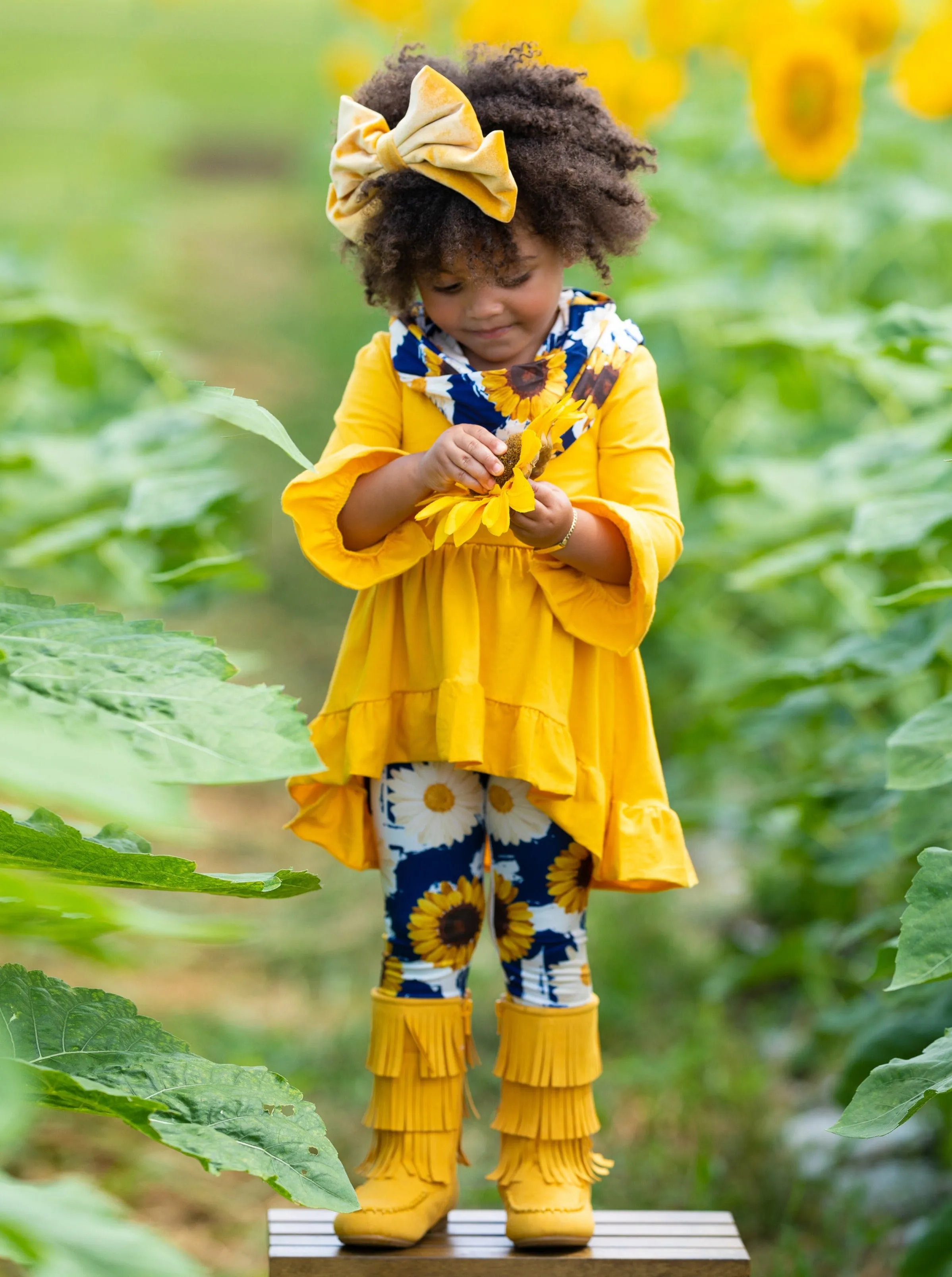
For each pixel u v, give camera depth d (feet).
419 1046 13.57
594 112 13.52
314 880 9.87
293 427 53.52
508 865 13.70
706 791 29.12
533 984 13.71
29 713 8.54
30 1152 20.58
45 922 8.94
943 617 18.17
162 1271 7.10
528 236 12.67
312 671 37.58
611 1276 13.41
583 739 13.35
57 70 120.26
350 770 13.29
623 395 13.46
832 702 22.33
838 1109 20.75
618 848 13.37
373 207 12.98
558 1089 13.67
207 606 21.77
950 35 27.63
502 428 12.82
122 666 9.21
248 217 93.66
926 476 19.65
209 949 26.81
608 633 13.08
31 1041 10.19
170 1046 10.52
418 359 13.21
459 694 12.89
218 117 126.00
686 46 35.94
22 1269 13.34
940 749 13.16
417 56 14.03
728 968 23.54
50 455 22.91
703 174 36.65
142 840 11.24
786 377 29.71
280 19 174.09
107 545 22.38
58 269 36.01
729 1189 19.42
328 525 12.87
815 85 28.14
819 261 34.37
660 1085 21.75
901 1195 18.92
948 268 34.55
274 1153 9.93
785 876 25.94
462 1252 13.46
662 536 12.97
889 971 15.76
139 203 72.33
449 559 13.23
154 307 64.08
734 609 32.68
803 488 23.62
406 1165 13.57
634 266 33.96
